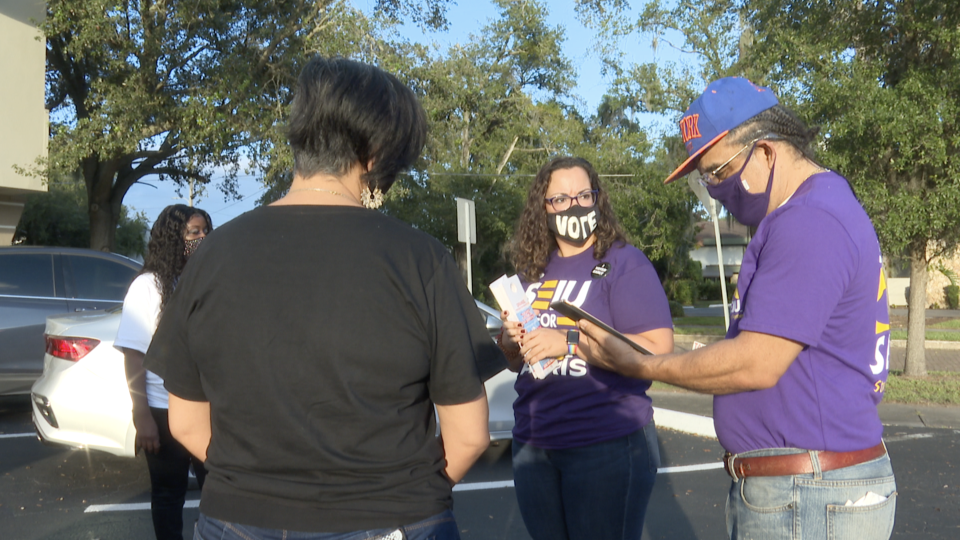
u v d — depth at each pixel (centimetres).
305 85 164
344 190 164
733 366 170
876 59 1038
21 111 1611
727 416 188
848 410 174
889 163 1027
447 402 158
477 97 3275
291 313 148
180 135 1759
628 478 255
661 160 2655
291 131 164
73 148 1622
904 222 977
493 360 165
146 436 315
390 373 150
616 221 275
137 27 1650
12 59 1582
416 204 3225
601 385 255
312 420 148
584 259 274
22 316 773
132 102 1628
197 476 339
